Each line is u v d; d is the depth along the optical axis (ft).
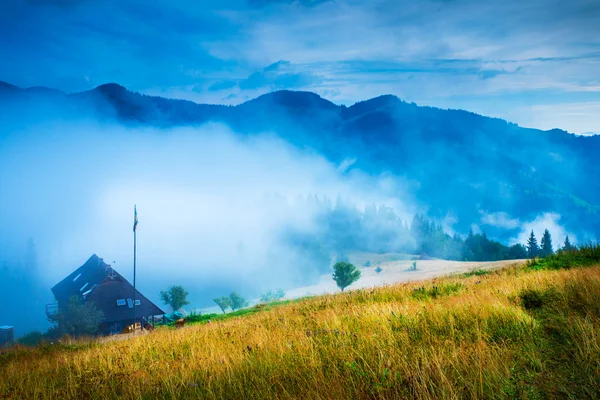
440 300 33.32
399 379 15.76
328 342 23.40
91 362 30.99
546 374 14.46
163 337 41.14
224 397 17.62
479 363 15.43
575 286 26.40
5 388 25.23
